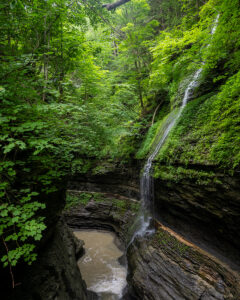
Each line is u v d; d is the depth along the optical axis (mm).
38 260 4004
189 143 5238
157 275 4820
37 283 3697
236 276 3725
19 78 2955
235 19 3451
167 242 5508
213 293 3668
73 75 7613
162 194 6383
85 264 7172
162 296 4363
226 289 3598
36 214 3699
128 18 10664
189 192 4961
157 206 7008
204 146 4621
